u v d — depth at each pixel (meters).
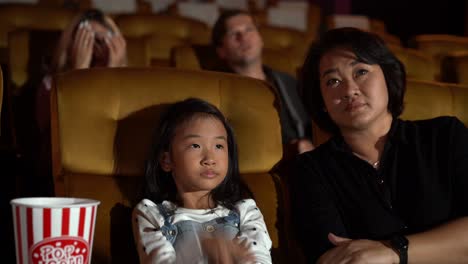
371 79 1.16
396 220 1.14
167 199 1.18
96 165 1.18
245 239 1.09
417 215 1.12
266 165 1.28
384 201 1.15
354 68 1.17
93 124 1.18
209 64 2.15
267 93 1.31
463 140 1.15
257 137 1.27
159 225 1.08
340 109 1.17
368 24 4.44
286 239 1.23
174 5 4.16
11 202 0.88
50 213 0.85
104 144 1.19
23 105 1.95
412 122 1.22
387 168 1.17
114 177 1.20
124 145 1.20
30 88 1.97
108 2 3.96
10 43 2.04
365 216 1.15
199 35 2.91
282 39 3.21
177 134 1.14
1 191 1.59
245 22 2.11
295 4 4.73
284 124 1.93
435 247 1.05
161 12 4.33
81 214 0.87
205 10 4.14
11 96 1.89
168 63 2.46
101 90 1.21
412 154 1.16
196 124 1.14
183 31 2.89
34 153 1.88
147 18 2.85
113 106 1.21
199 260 1.06
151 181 1.17
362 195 1.16
